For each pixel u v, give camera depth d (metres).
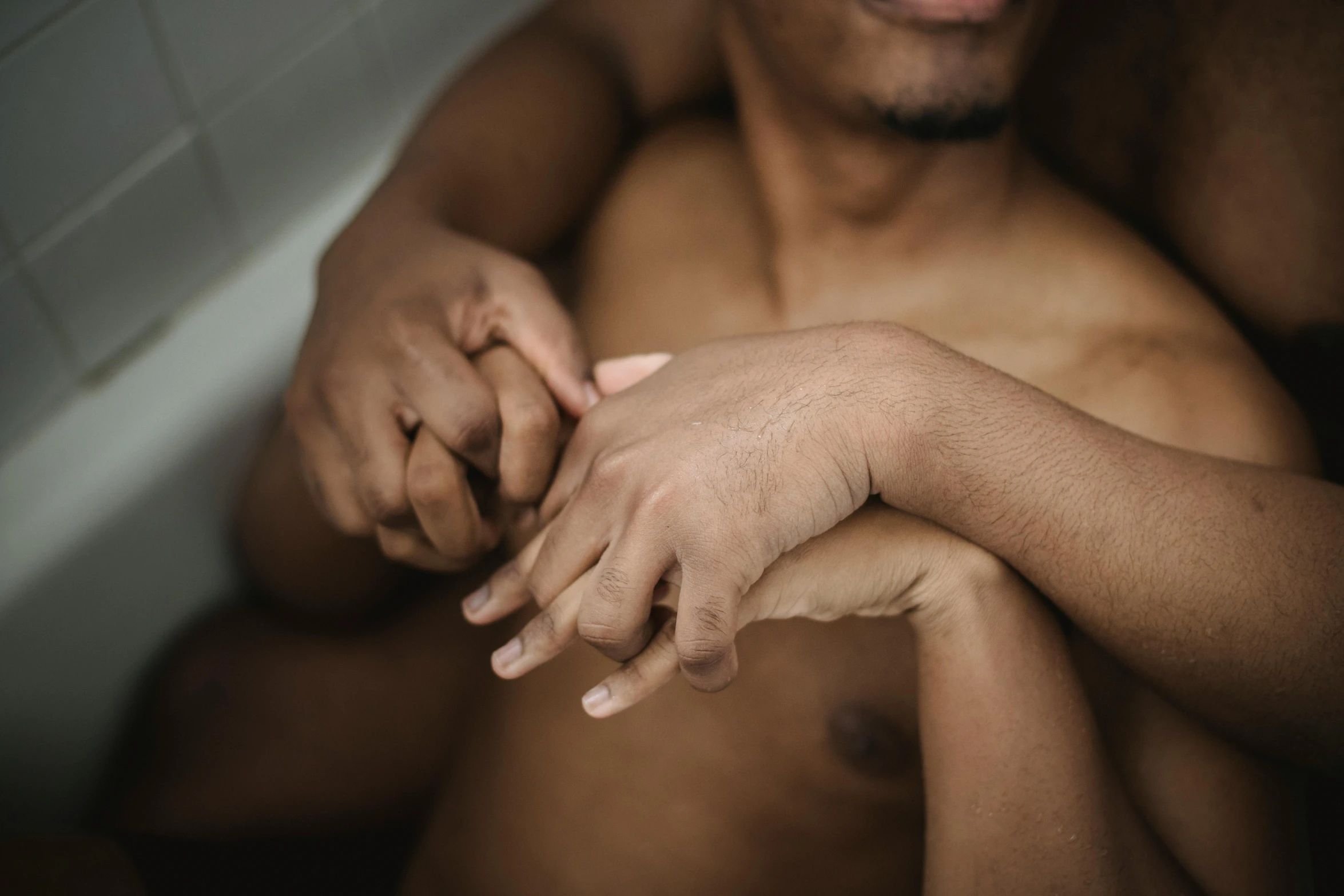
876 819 0.64
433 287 0.63
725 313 0.73
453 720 0.80
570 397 0.62
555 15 0.83
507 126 0.77
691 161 0.78
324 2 0.88
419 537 0.62
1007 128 0.67
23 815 0.79
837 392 0.53
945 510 0.54
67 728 0.79
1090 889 0.53
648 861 0.66
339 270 0.68
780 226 0.71
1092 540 0.54
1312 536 0.54
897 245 0.69
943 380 0.54
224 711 0.80
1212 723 0.56
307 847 0.79
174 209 0.85
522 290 0.63
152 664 0.83
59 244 0.80
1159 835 0.58
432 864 0.71
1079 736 0.54
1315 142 0.63
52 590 0.77
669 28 0.80
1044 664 0.55
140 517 0.80
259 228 0.91
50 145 0.77
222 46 0.83
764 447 0.52
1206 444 0.62
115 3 0.77
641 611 0.52
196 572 0.84
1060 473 0.54
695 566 0.51
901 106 0.61
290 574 0.81
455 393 0.59
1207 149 0.67
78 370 0.83
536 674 0.70
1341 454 0.71
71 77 0.77
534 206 0.78
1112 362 0.66
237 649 0.82
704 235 0.76
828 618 0.56
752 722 0.65
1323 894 0.71
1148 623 0.54
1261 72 0.64
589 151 0.80
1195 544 0.53
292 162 0.91
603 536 0.54
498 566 0.81
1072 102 0.71
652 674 0.53
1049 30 0.69
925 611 0.56
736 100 0.70
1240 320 0.70
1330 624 0.53
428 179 0.73
